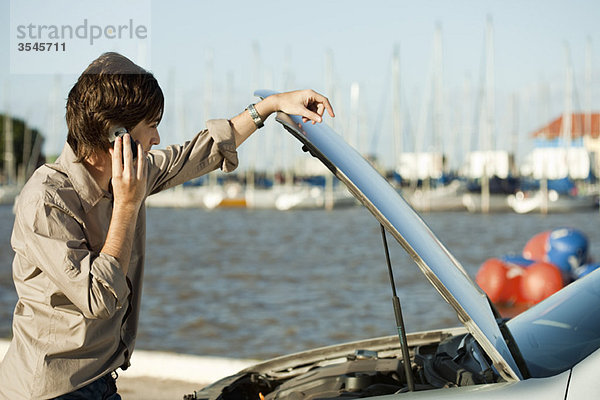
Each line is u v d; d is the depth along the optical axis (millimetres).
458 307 2146
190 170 2742
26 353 2152
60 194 2146
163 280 22609
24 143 80688
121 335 2338
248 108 2832
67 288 2057
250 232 44062
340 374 2807
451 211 61969
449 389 2186
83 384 2170
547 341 2455
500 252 32812
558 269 14227
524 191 66062
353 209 67375
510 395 2037
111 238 2107
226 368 5297
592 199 62250
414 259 2238
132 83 2205
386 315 15602
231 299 18328
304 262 28203
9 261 28375
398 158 66188
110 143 2186
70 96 2217
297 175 75875
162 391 5156
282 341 13055
